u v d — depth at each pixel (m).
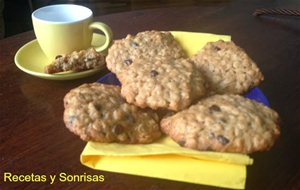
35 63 0.33
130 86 0.24
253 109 0.22
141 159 0.21
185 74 0.24
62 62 0.31
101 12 0.85
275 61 0.34
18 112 0.27
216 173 0.20
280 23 0.41
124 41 0.30
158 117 0.24
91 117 0.22
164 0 0.88
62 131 0.26
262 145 0.20
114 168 0.21
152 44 0.30
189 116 0.22
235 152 0.20
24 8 0.88
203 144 0.20
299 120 0.26
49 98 0.29
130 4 0.88
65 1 0.86
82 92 0.24
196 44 0.32
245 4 0.47
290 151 0.23
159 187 0.21
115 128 0.22
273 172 0.22
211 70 0.27
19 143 0.24
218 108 0.22
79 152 0.24
